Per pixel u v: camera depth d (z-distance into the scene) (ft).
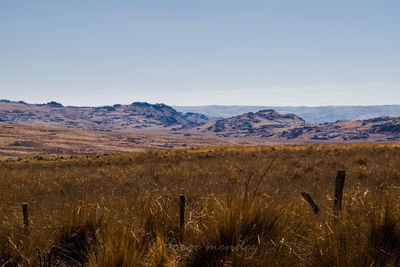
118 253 10.80
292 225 11.64
